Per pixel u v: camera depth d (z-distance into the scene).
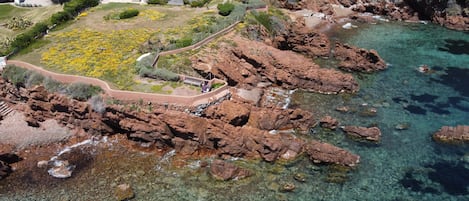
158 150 52.69
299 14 95.94
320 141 53.22
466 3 91.88
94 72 60.88
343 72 71.12
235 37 73.75
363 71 70.62
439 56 76.44
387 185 46.38
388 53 78.06
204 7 88.44
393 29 90.56
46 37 74.00
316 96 63.84
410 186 46.19
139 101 54.38
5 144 54.03
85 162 51.25
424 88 65.25
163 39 71.81
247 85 64.62
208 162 50.31
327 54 76.81
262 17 83.12
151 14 84.06
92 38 72.75
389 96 63.28
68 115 56.72
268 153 50.12
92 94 56.31
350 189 45.91
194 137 51.81
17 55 67.56
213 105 54.72
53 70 61.56
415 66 72.50
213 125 52.25
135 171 49.44
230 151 51.06
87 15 84.50
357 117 58.19
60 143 54.66
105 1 94.56
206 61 65.31
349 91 64.62
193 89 57.31
